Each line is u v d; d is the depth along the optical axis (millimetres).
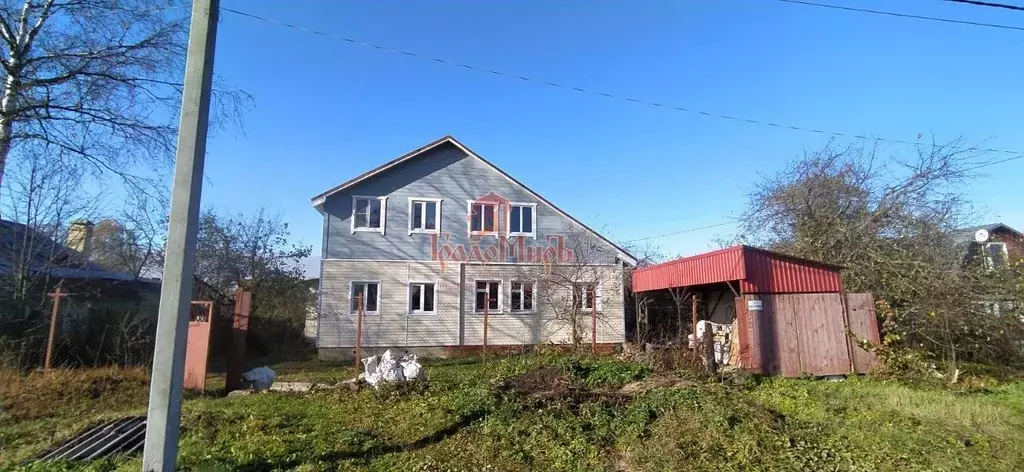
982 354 13711
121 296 20656
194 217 5059
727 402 8250
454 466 6188
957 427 7723
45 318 13148
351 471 5953
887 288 15422
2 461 6234
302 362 18141
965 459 6270
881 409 8891
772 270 12992
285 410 8992
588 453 6703
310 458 6289
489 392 9258
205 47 5168
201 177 5137
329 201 19844
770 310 12766
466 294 20562
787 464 6141
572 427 7555
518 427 7555
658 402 8312
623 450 6820
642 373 11203
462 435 7461
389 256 20078
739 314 12695
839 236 17734
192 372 10938
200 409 8570
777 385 11273
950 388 11242
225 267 24875
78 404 9344
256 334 20938
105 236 23609
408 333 19859
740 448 6582
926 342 13406
